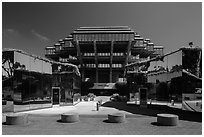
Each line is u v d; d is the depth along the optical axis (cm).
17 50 1953
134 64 2875
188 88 1758
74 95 3089
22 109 2003
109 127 1185
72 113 1415
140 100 2592
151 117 1606
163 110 2117
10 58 1900
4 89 1841
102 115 1731
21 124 1252
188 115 1689
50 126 1212
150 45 8319
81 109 2305
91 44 7012
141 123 1316
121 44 6988
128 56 7125
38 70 2327
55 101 2786
